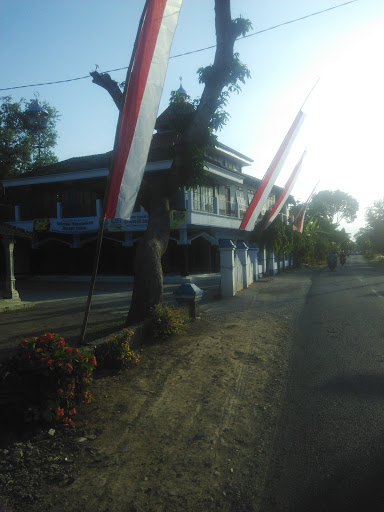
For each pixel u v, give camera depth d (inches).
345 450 143.6
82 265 1162.0
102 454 146.3
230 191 1250.6
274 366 253.0
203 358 270.5
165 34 270.2
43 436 158.2
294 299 582.6
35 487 126.1
